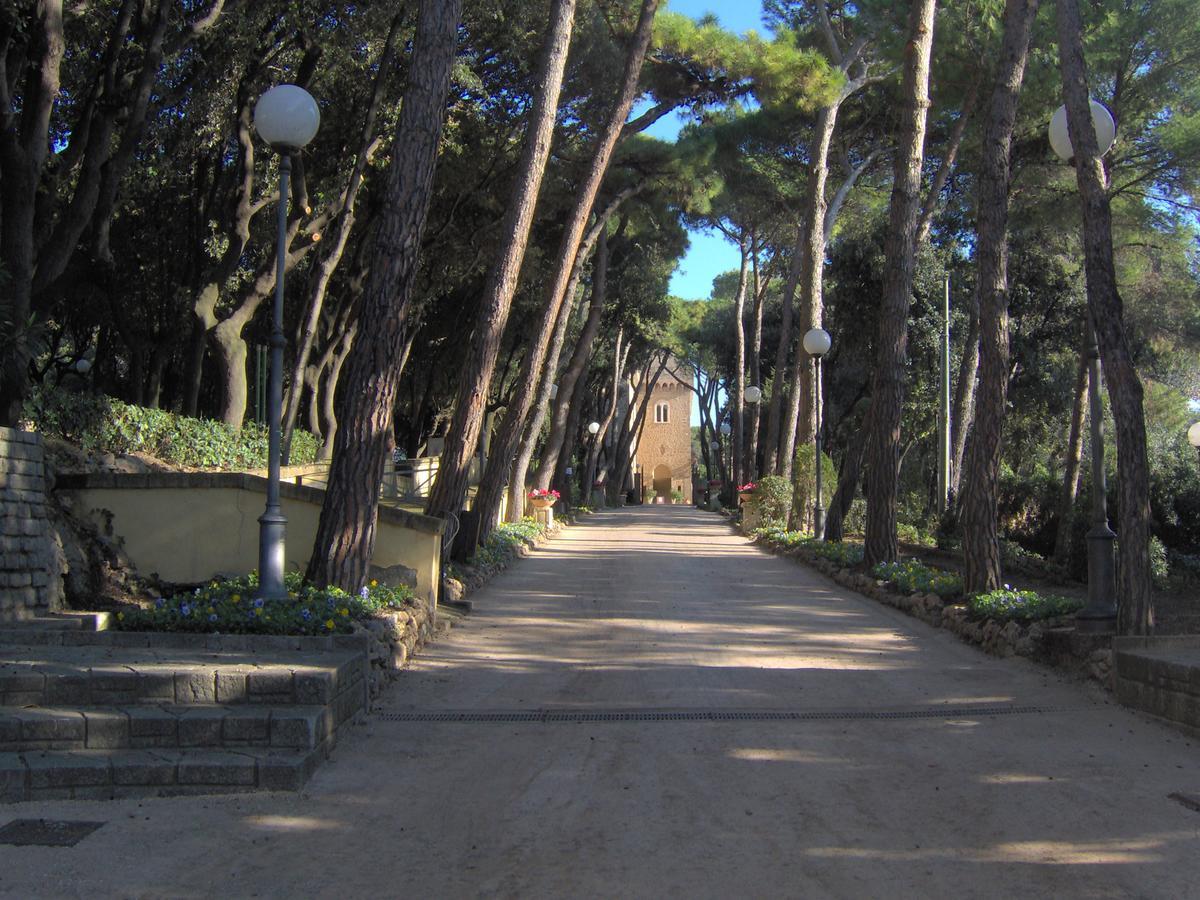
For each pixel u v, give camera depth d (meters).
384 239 8.99
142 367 19.97
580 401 36.66
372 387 8.88
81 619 7.60
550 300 16.59
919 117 14.99
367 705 6.82
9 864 4.18
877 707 7.16
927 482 36.53
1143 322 23.89
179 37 12.57
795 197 28.22
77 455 10.66
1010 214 21.69
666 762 5.78
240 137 15.71
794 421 24.75
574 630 10.46
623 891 4.00
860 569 14.63
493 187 21.72
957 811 4.93
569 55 19.27
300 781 5.18
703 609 12.05
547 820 4.82
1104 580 8.26
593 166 16.42
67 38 13.45
